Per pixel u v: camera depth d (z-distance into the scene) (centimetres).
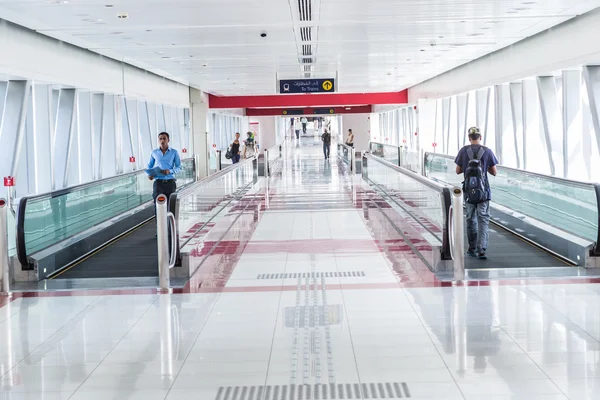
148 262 937
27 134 1384
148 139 2283
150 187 1584
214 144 3312
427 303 650
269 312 636
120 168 1894
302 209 1464
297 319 609
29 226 830
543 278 743
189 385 455
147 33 1205
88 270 889
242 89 2761
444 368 474
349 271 821
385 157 3158
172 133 2647
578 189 858
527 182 1066
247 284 761
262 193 1812
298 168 2745
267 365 489
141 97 2025
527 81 1590
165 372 480
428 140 2702
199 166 2850
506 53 1605
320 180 2177
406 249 973
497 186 1251
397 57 1719
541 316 595
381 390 438
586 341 525
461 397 423
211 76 2167
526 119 1609
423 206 904
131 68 1912
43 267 824
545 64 1336
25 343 555
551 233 919
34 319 628
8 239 806
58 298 709
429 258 823
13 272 803
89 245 1024
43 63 1248
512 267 837
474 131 893
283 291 722
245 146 2986
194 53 1534
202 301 684
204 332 575
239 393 438
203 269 849
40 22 1076
